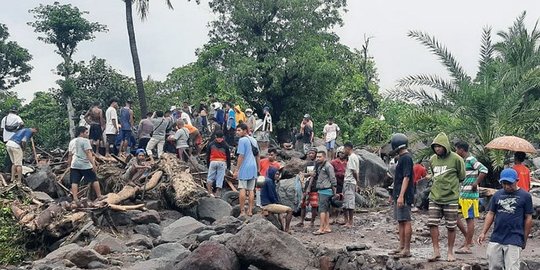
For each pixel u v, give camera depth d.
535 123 17.55
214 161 15.22
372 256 10.63
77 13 38.34
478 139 17.22
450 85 17.89
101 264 10.95
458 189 10.04
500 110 16.91
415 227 13.81
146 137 18.52
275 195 13.48
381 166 18.75
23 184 15.60
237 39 34.88
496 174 16.64
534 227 13.04
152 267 10.24
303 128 22.75
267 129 23.78
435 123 17.73
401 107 30.14
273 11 34.09
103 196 14.39
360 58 40.78
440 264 9.92
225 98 32.59
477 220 14.23
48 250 12.87
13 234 12.85
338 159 14.38
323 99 34.81
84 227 12.85
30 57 42.53
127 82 37.69
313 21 34.50
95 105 18.44
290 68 33.25
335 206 13.66
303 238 12.70
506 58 20.59
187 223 12.77
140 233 13.53
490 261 8.67
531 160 20.66
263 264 10.27
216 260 9.80
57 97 36.47
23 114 40.62
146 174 15.87
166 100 39.84
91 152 14.12
